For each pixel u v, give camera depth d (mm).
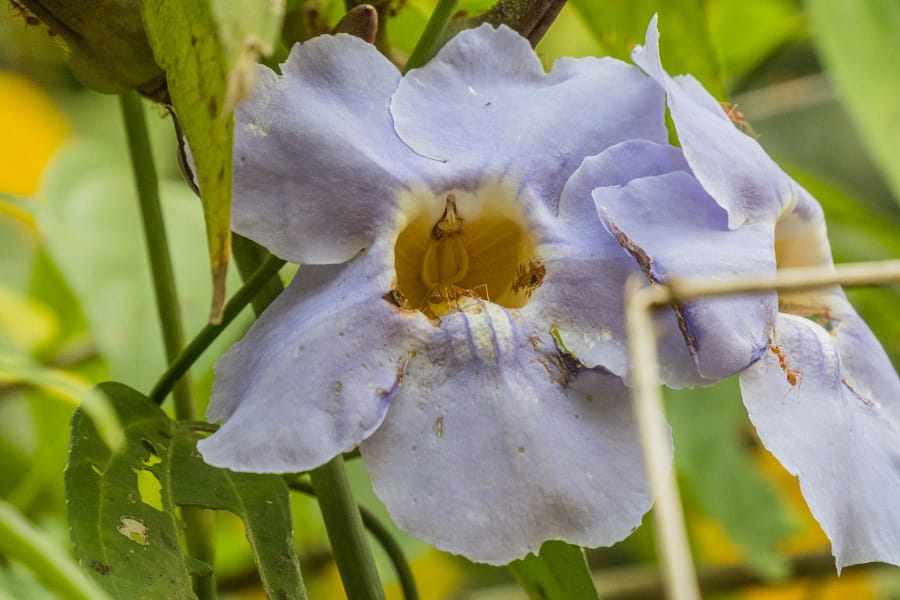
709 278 536
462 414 531
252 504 552
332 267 544
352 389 529
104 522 540
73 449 547
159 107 604
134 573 536
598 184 551
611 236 546
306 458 524
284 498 553
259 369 533
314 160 544
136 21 562
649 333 508
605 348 539
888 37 667
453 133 555
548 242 549
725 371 533
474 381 533
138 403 565
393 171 548
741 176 551
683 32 639
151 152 608
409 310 539
